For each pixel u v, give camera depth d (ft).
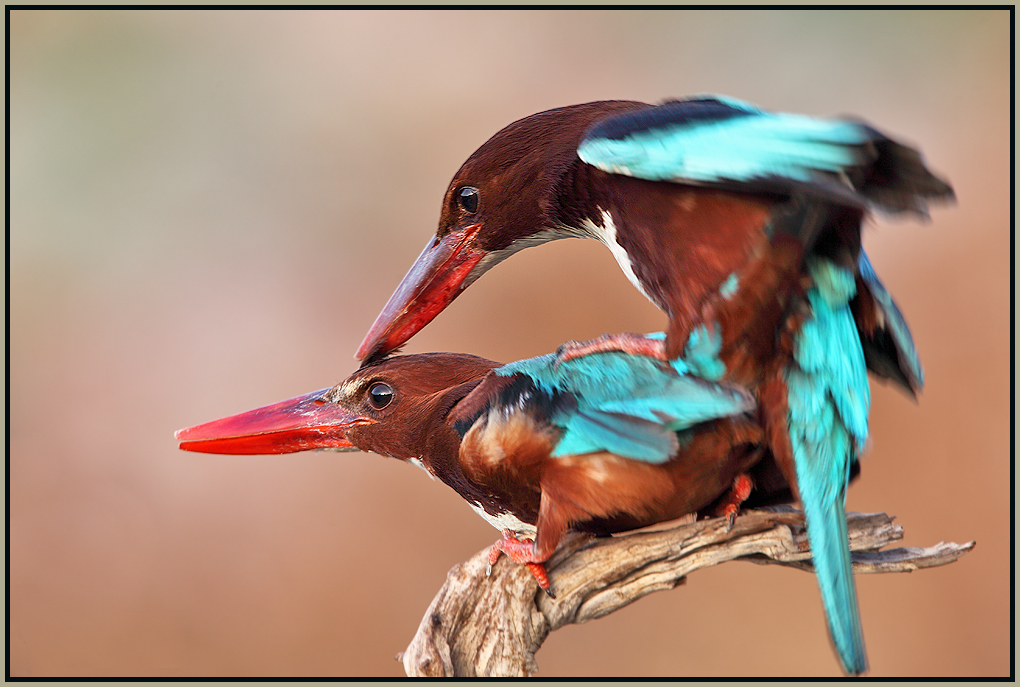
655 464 10.41
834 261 10.39
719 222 10.41
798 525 10.48
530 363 10.47
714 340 10.41
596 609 10.50
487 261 10.63
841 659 10.36
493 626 10.49
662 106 10.47
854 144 10.33
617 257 10.52
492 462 10.46
